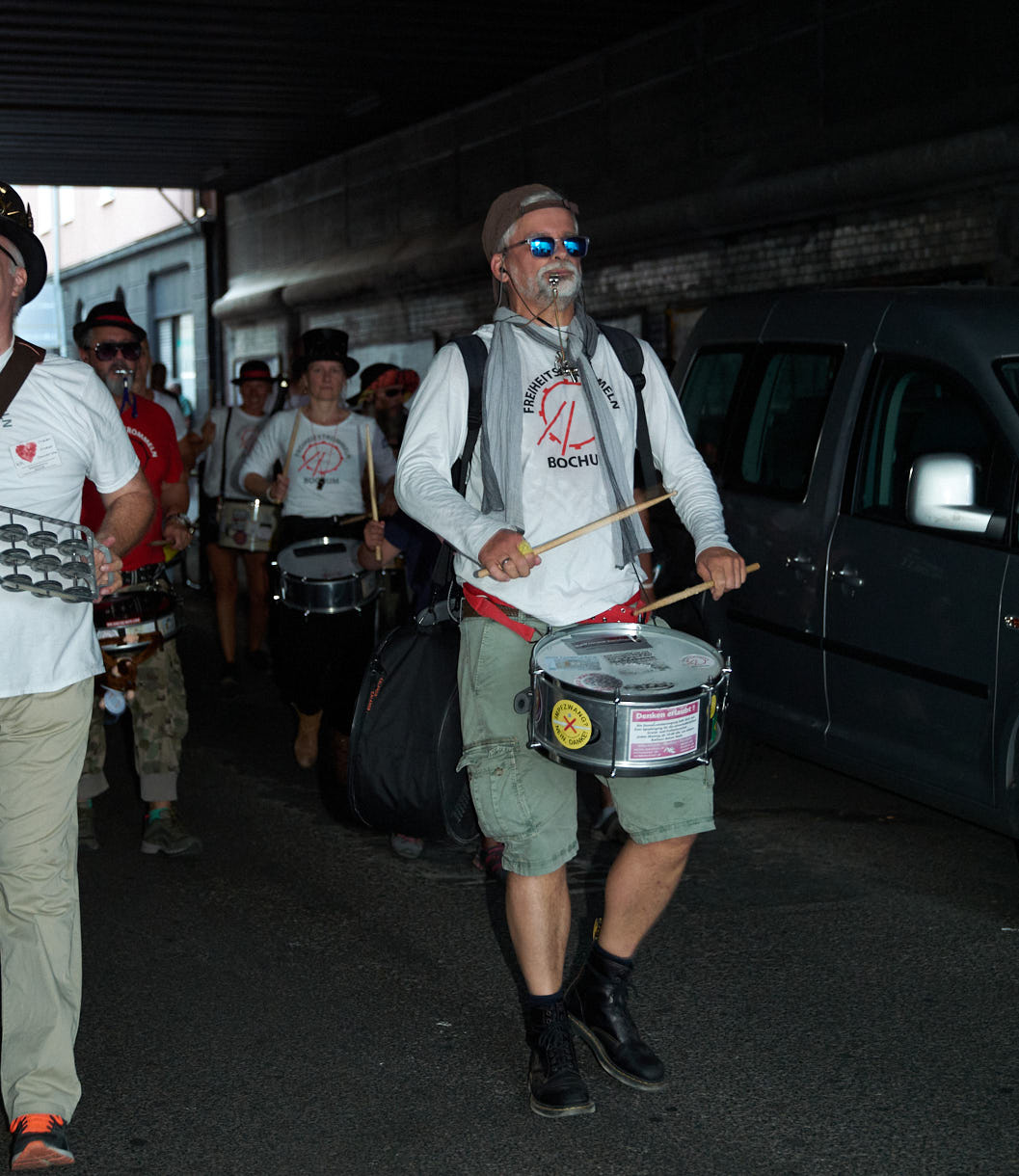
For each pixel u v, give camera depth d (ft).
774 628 16.74
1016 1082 10.99
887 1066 11.27
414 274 53.11
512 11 38.27
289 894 15.34
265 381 26.99
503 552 9.41
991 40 29.19
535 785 10.39
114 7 37.70
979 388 14.62
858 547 15.56
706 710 9.75
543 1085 10.56
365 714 11.90
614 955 11.01
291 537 21.24
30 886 9.83
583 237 10.58
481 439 10.33
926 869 15.83
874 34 32.40
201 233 75.41
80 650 9.89
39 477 9.50
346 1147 10.20
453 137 52.03
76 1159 10.09
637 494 11.60
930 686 14.65
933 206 31.14
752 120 36.81
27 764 9.77
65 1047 10.00
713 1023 12.06
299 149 60.49
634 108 41.63
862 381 16.20
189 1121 10.59
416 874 15.93
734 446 18.07
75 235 98.32
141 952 13.76
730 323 19.03
